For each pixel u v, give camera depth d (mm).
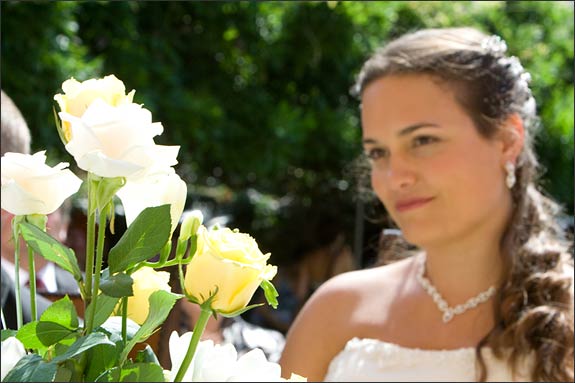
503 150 2660
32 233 1009
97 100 954
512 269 2602
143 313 1100
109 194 975
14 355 942
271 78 6426
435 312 2713
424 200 2598
